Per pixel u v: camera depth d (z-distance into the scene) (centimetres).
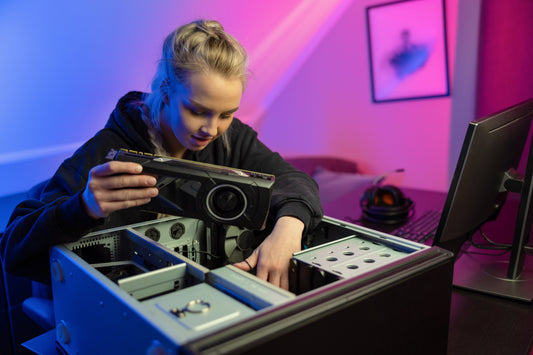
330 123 294
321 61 287
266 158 104
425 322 55
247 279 51
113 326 49
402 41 260
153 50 212
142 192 60
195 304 46
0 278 126
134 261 70
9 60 173
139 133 90
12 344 129
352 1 271
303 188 87
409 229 112
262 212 62
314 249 64
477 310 78
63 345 66
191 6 226
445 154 263
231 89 70
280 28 277
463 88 249
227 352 37
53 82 186
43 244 64
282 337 40
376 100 277
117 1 197
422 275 53
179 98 72
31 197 97
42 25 178
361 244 65
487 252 101
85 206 61
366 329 47
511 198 145
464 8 240
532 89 230
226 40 71
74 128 196
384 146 283
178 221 77
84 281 55
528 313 76
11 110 177
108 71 201
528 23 224
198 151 99
